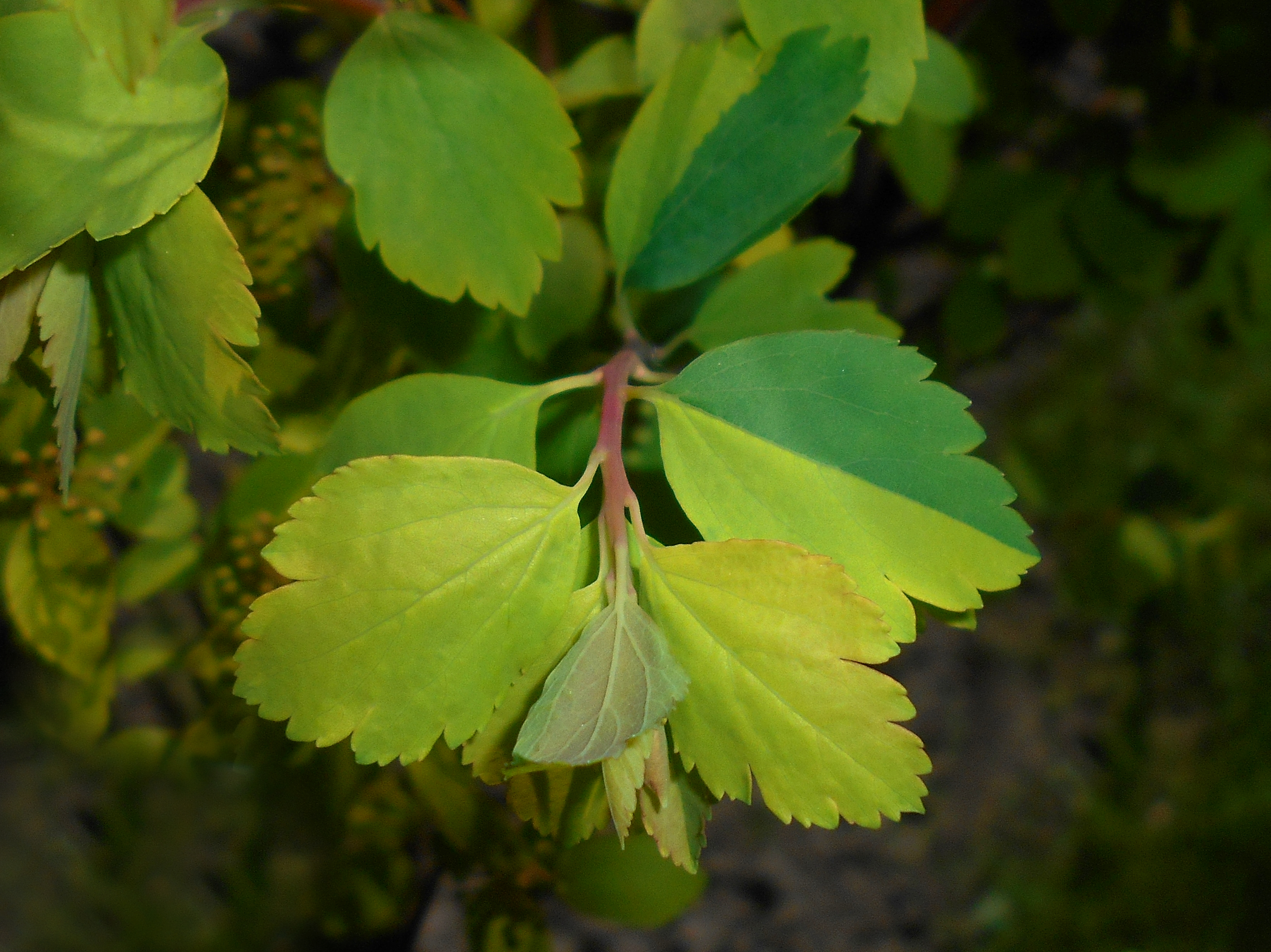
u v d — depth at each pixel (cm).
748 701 14
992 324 31
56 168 15
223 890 38
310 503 14
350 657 14
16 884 43
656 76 18
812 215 36
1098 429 61
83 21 15
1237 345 30
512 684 14
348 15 17
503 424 16
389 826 23
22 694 38
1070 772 59
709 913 54
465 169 16
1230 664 59
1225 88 27
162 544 22
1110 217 28
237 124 20
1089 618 61
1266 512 59
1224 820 57
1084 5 25
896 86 16
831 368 15
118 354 16
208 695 22
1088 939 55
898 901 56
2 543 21
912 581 14
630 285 17
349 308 20
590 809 15
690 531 17
